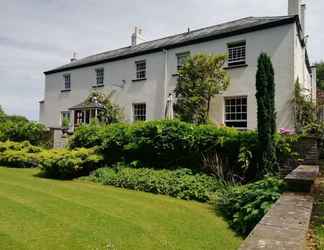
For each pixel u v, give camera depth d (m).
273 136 8.92
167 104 16.44
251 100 13.55
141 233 5.27
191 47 15.82
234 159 9.54
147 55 17.89
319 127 11.36
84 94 21.59
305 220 3.48
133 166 11.07
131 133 11.31
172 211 6.79
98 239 4.90
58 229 5.28
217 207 7.19
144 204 7.31
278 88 12.84
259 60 9.17
